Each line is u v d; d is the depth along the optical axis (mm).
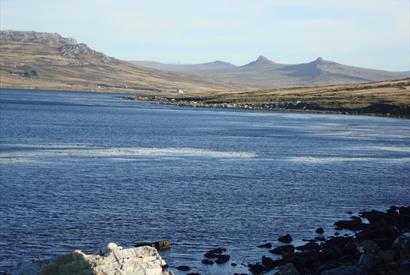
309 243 53781
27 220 61344
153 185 83500
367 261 43344
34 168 94375
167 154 119250
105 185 82188
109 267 37438
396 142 156875
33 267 37938
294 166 107375
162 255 51094
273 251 52500
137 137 152875
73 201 71188
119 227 60031
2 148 118062
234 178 91750
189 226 61250
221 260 49625
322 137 166250
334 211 70312
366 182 91438
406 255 44500
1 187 77750
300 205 73062
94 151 119688
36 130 161375
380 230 54969
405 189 86500
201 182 87188
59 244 53562
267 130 186250
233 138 157375
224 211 68500
